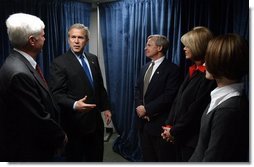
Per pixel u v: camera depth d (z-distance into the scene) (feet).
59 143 5.23
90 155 7.48
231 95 3.32
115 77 11.71
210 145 3.29
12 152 4.89
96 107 7.30
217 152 3.19
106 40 11.98
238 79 3.45
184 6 8.32
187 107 5.47
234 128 3.14
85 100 6.88
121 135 11.70
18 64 4.91
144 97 7.43
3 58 9.48
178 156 5.95
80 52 7.14
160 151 7.11
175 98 6.49
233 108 3.18
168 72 7.15
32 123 4.86
